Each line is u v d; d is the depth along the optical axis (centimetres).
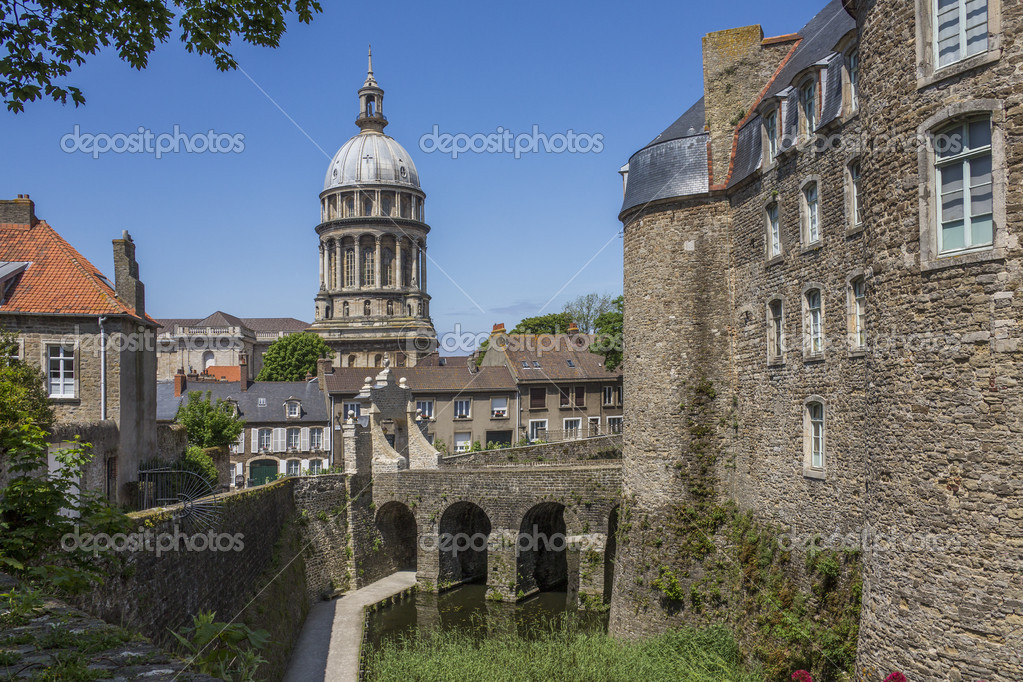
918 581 1091
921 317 1094
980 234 1027
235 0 1053
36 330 2377
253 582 2291
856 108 1527
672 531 2155
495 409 5641
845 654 1463
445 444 5484
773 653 1673
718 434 2138
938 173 1076
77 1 1003
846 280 1562
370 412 3638
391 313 10081
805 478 1720
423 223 10438
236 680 621
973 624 1018
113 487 2283
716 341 2155
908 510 1112
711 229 2173
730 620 1961
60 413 2377
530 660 1900
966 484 1030
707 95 2219
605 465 3306
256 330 12469
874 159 1191
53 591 875
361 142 10444
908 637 1101
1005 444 993
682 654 1861
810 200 1744
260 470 5866
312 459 5950
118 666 579
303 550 3091
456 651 2059
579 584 3028
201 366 10144
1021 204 980
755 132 2000
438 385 5616
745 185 2059
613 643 2002
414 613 3092
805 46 1984
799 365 1759
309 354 8981
